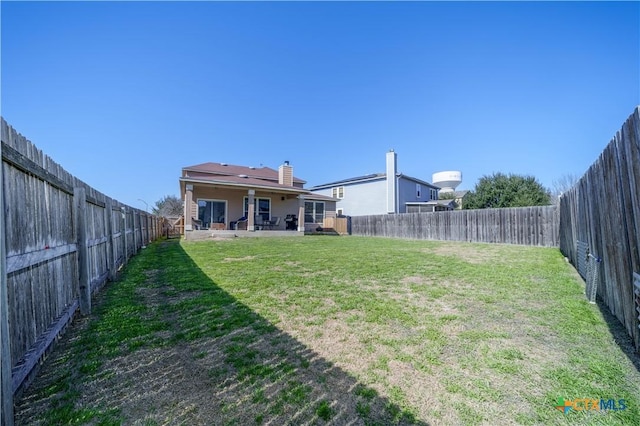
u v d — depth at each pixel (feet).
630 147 8.48
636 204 8.26
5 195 6.10
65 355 8.44
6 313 5.35
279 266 22.49
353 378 7.29
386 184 74.74
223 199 55.47
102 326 10.62
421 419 5.85
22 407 6.12
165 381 7.14
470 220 46.42
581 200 17.54
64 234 10.21
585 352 8.56
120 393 6.66
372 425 5.68
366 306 12.82
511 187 69.62
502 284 16.58
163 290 15.57
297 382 7.11
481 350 8.75
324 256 28.04
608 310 11.96
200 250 32.42
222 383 7.07
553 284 16.49
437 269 21.26
